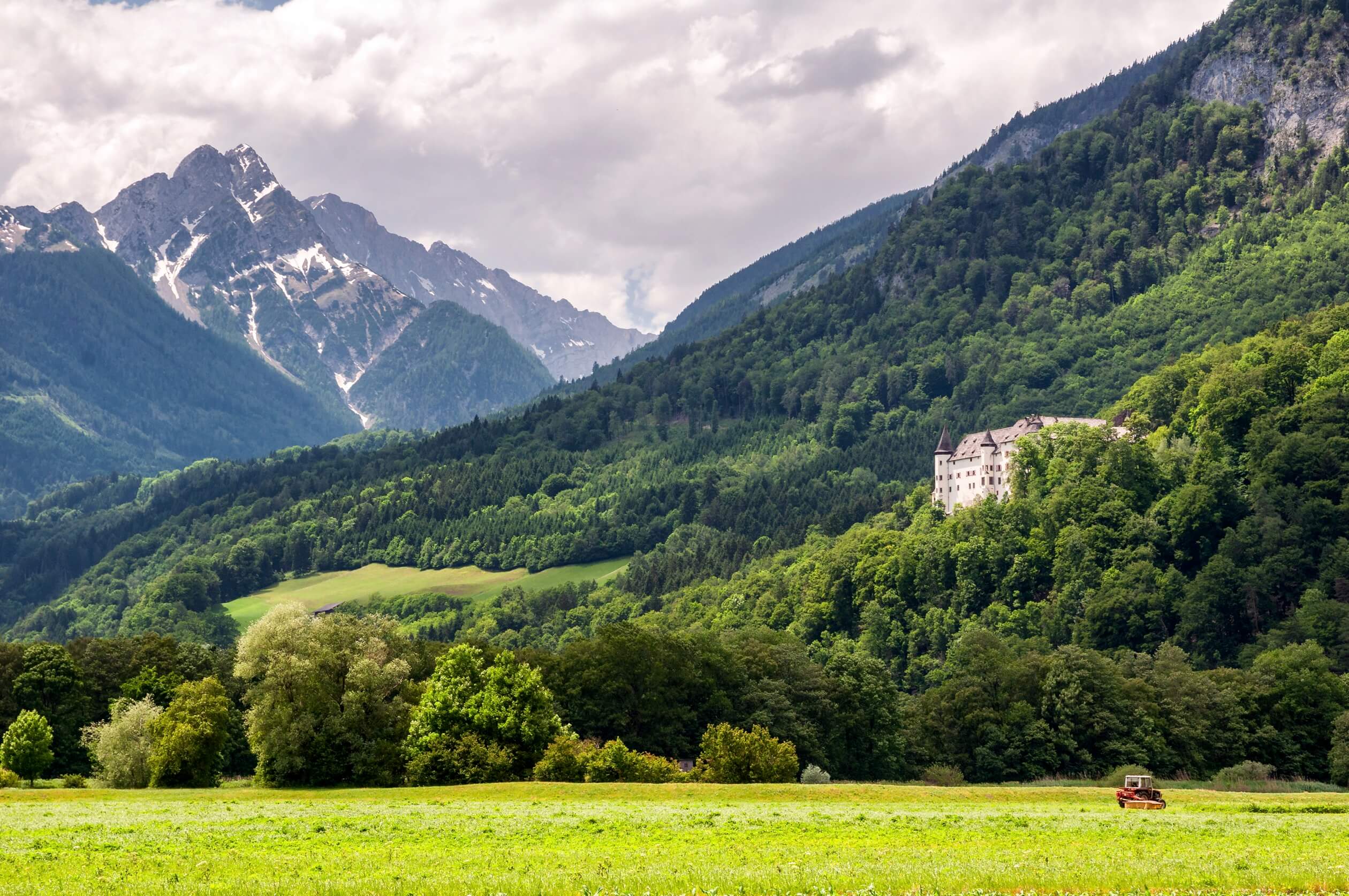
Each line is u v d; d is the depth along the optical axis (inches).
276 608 4909.0
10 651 5797.2
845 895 1963.6
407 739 4670.3
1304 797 4311.0
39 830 3041.3
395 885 2066.9
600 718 5521.7
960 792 4229.8
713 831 3070.9
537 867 2394.2
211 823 3221.0
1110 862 2397.9
